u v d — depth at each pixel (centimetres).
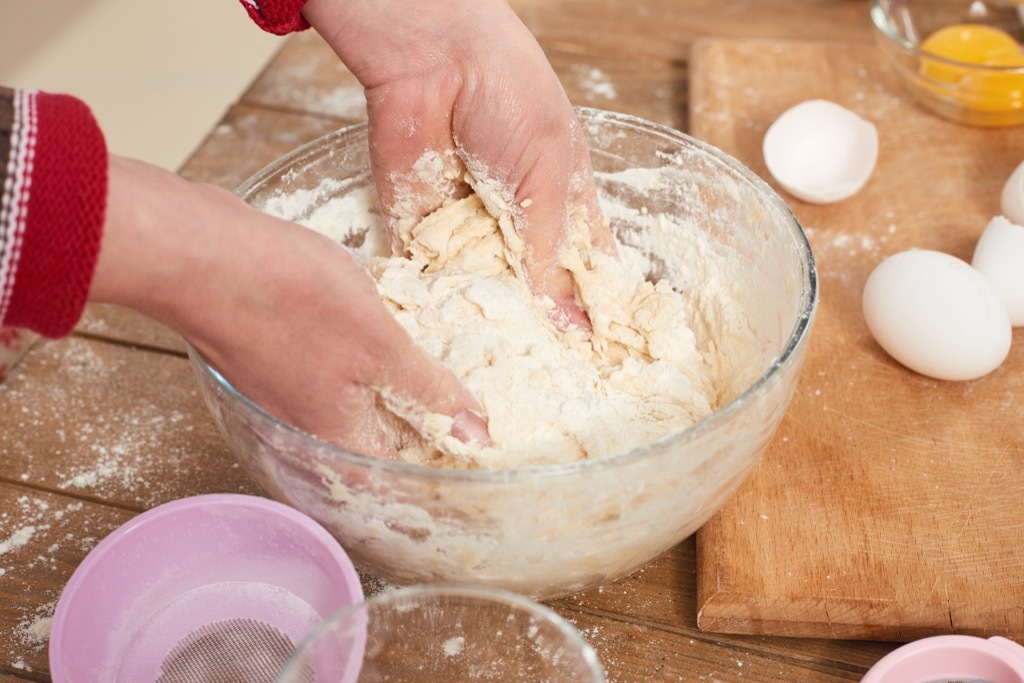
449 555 66
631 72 134
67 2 234
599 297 89
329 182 92
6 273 50
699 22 145
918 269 92
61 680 61
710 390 87
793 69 131
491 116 81
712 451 64
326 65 137
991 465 85
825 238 109
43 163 49
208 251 56
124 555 69
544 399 79
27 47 221
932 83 119
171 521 69
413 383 68
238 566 72
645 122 91
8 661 73
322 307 60
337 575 66
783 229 81
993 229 98
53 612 77
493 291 86
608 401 83
